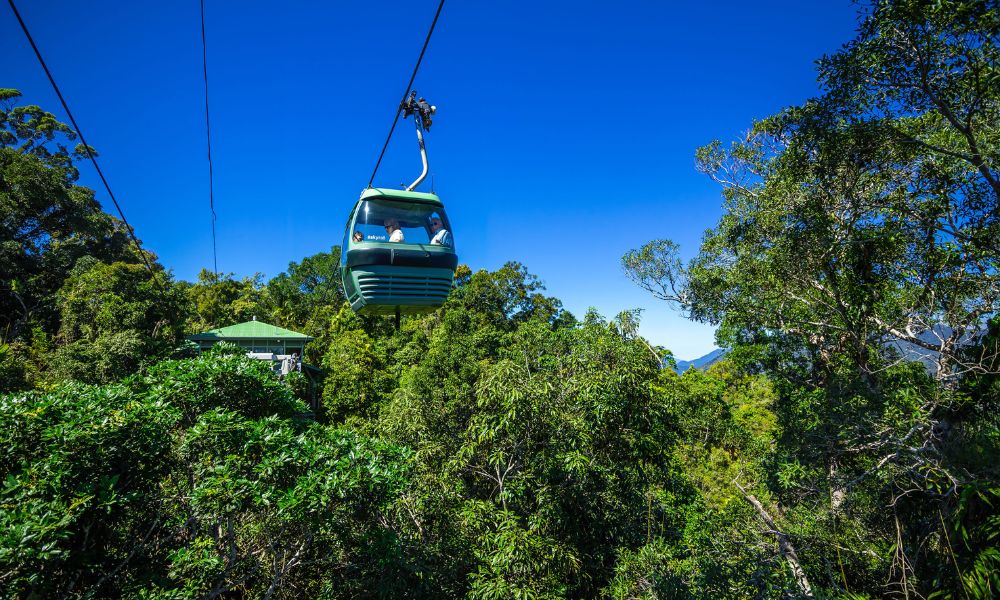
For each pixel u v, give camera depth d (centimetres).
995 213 625
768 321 1335
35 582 391
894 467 624
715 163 1335
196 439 569
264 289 4897
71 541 499
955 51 544
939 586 531
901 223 747
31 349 2322
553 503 788
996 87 532
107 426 501
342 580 743
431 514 848
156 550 626
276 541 635
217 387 696
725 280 1413
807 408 921
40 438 496
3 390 1522
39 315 2994
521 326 1900
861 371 880
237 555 691
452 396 1227
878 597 650
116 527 568
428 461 955
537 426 812
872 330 909
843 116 704
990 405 613
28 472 447
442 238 689
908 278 810
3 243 2731
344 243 757
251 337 2881
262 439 569
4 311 3002
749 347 1512
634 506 947
